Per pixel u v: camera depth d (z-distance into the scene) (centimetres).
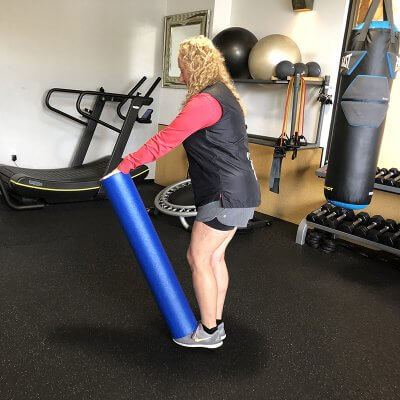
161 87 523
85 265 279
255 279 276
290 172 401
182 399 164
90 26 455
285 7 398
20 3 409
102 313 222
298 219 402
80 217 378
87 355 187
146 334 206
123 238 333
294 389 173
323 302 252
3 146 429
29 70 427
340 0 357
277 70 354
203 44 168
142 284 258
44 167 459
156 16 499
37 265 275
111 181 176
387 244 296
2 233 327
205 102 157
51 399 159
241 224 174
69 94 457
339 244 350
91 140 484
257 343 204
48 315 217
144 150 166
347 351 203
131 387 169
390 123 337
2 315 214
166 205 371
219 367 185
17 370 174
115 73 485
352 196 249
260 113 433
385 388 178
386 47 219
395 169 321
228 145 164
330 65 373
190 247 180
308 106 392
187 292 252
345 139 242
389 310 248
